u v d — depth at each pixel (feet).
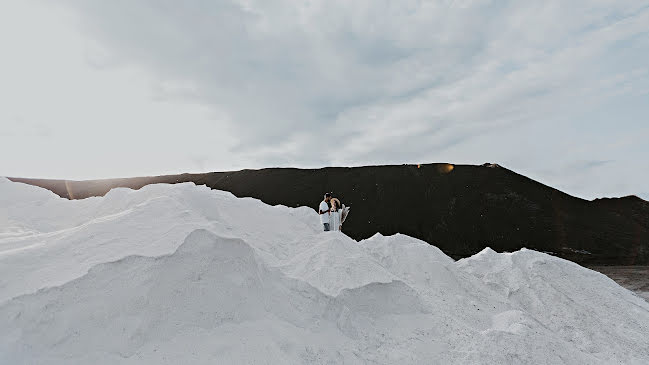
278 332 8.51
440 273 15.30
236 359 7.25
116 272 7.98
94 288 7.55
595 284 16.28
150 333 7.32
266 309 9.28
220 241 9.40
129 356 6.84
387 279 11.79
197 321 7.95
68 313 6.99
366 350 9.23
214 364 7.02
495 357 8.84
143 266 8.16
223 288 8.71
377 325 10.39
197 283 8.46
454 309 12.59
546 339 9.83
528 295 14.80
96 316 7.15
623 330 12.82
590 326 12.73
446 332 10.43
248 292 9.12
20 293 6.92
